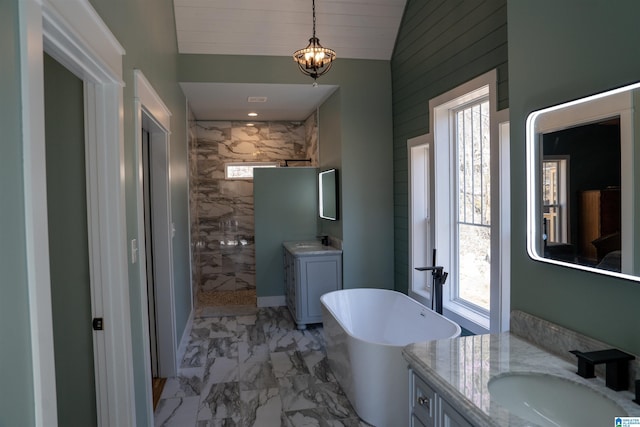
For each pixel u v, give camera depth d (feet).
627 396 4.17
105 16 5.82
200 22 13.48
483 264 10.87
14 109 3.32
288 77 14.73
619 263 4.42
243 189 21.91
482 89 9.89
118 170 6.27
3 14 3.16
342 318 12.87
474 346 5.56
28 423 3.43
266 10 13.50
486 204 10.68
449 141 12.06
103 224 6.26
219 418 9.36
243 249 22.06
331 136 16.48
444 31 11.47
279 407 9.81
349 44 14.73
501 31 9.05
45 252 3.69
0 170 3.07
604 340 4.69
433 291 10.87
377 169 15.35
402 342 11.78
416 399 5.39
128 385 6.50
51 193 6.29
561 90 5.18
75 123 6.31
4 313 3.07
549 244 5.38
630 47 4.30
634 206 4.25
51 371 3.75
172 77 12.63
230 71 14.40
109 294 6.32
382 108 15.33
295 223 18.74
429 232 13.35
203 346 13.84
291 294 16.72
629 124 4.29
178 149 13.80
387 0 13.69
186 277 15.17
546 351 5.36
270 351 13.34
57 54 4.89
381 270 15.52
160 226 11.31
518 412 4.60
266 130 22.00
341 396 10.30
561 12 5.16
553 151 5.26
